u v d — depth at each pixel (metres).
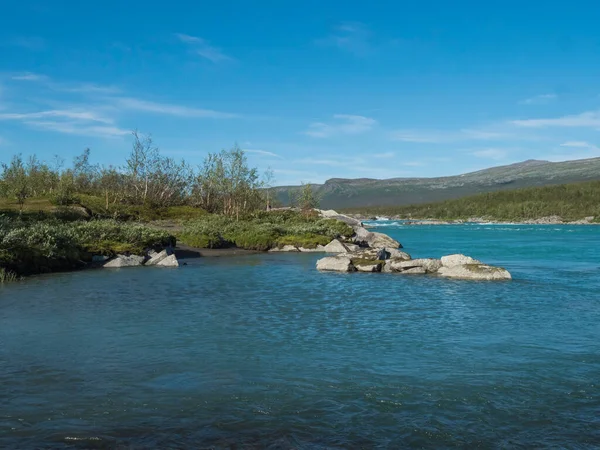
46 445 7.05
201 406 8.52
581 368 10.68
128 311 16.42
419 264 27.84
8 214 39.28
